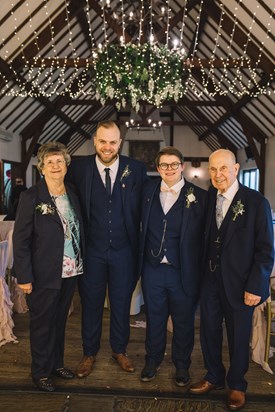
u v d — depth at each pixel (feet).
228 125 42.50
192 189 7.63
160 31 24.29
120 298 8.23
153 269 7.74
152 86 15.94
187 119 52.21
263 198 7.02
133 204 7.93
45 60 24.39
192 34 27.58
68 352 9.46
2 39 21.09
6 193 33.86
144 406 7.25
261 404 7.40
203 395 7.63
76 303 13.37
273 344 10.12
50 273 7.35
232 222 7.01
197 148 53.88
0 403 7.29
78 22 25.12
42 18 22.07
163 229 7.60
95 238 7.91
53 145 7.38
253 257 7.02
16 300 12.22
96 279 8.04
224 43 24.90
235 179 7.18
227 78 29.43
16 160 36.01
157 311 7.89
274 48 21.33
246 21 21.09
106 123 7.52
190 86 38.06
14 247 7.32
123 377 8.23
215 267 7.27
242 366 7.18
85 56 30.50
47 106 34.86
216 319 7.45
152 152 52.70
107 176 7.77
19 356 9.21
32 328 7.62
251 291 6.75
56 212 7.39
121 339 8.50
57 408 7.16
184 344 7.93
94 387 7.82
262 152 35.81
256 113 32.96
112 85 16.21
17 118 33.47
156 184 7.80
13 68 24.04
